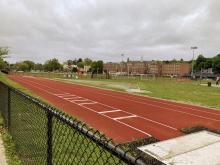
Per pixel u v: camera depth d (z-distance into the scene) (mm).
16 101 6691
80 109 17688
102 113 16469
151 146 5504
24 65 161375
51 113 3477
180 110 19391
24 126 5680
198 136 6203
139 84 53688
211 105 22828
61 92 30391
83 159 4109
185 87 48062
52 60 156875
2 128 8055
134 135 11164
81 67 162000
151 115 16641
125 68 166375
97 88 39469
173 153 5043
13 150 6289
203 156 4895
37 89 33219
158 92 34812
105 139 2393
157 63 163500
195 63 157000
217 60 129875
